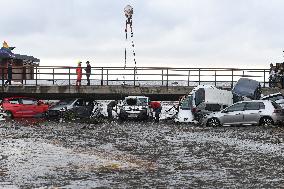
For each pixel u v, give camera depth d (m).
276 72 36.78
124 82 38.47
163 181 11.35
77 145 19.28
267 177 11.88
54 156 15.85
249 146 18.92
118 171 12.87
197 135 23.94
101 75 38.22
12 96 41.09
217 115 29.25
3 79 38.66
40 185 10.84
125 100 36.50
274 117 27.98
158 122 34.81
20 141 20.64
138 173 12.54
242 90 32.75
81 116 36.41
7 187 10.60
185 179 11.62
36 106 37.56
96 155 16.19
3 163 14.24
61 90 38.12
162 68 37.94
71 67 38.47
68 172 12.66
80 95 40.19
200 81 37.91
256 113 28.31
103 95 40.09
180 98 37.97
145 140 21.48
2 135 23.42
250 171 12.82
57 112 35.62
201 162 14.59
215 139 21.83
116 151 17.36
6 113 36.84
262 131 25.62
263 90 36.56
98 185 10.85
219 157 15.75
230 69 37.41
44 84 39.25
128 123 33.53
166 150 17.72
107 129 27.94
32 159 15.11
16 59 45.38
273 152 17.03
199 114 32.38
